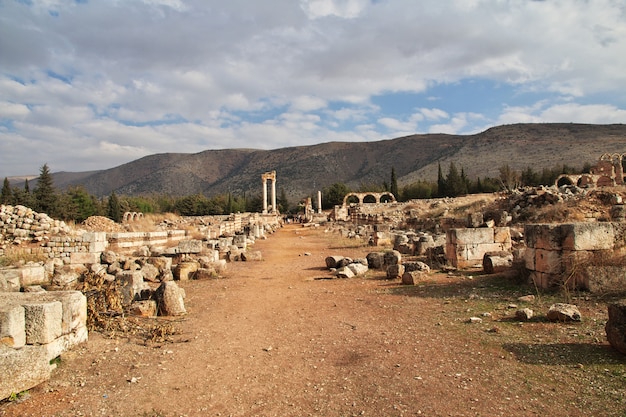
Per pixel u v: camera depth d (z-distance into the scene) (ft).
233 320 34.76
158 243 90.12
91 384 21.91
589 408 17.26
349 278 53.21
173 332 30.81
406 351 25.08
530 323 28.35
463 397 18.89
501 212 91.30
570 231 35.81
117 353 26.37
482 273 48.60
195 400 20.24
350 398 19.67
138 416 18.74
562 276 36.19
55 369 23.45
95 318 31.53
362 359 24.32
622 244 35.96
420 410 18.04
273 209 309.83
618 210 71.87
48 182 162.91
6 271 45.91
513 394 18.81
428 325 30.01
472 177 506.89
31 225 74.90
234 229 152.46
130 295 38.65
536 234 38.96
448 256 56.65
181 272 56.39
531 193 108.17
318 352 26.12
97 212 196.54
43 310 23.71
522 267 41.88
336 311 36.27
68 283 46.98
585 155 472.85
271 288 48.70
